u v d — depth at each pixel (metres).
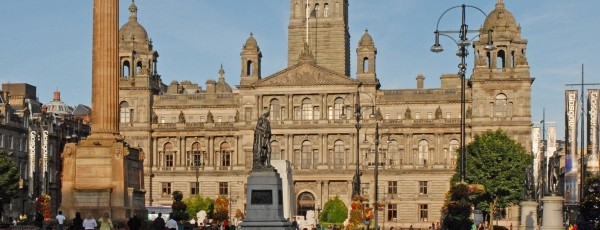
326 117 196.25
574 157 119.56
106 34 83.06
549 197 72.81
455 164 184.25
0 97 173.00
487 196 161.50
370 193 193.88
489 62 192.75
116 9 83.75
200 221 154.38
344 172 194.25
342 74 196.12
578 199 118.06
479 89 190.00
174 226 78.50
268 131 73.69
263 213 71.62
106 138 83.44
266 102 198.75
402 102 198.62
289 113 197.38
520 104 188.50
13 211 169.75
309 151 197.25
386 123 194.62
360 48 197.75
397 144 195.00
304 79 196.88
